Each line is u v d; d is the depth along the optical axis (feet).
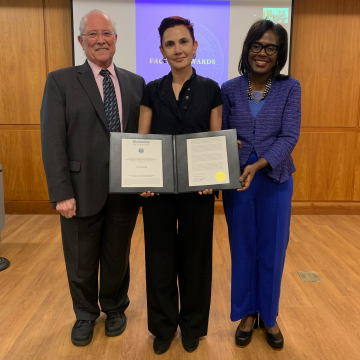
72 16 11.32
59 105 5.23
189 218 5.06
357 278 8.05
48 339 5.89
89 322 5.94
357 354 5.56
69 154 5.41
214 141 4.76
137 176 4.75
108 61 5.53
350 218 12.46
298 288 7.59
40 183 12.50
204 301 5.44
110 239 5.77
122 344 5.80
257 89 5.21
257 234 5.53
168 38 4.53
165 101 4.81
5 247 9.71
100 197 5.47
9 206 12.64
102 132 5.41
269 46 4.77
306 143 12.46
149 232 5.15
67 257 5.73
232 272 5.66
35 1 11.48
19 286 7.59
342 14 11.65
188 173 4.79
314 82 12.07
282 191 5.27
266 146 5.10
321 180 12.72
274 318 5.66
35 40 11.71
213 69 12.06
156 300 5.39
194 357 5.50
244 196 5.32
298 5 11.60
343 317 6.54
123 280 6.32
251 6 11.57
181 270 5.41
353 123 12.35
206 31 11.78
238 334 5.79
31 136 12.24
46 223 11.71
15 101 12.03
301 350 5.65
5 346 5.69
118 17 11.59
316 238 10.54
